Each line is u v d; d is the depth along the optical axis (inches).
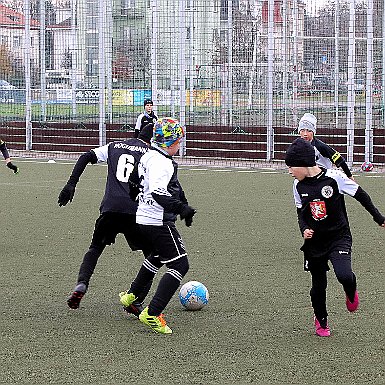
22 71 1274.6
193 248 485.1
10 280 401.1
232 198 714.8
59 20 1267.2
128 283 396.2
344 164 456.4
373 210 302.5
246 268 429.4
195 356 282.4
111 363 274.1
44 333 310.7
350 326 320.8
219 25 1243.2
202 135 1102.4
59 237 522.3
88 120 1242.6
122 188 341.4
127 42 1249.4
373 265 438.3
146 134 345.7
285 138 1061.8
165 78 1222.3
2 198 713.0
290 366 271.1
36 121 1220.5
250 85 1171.9
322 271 306.7
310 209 303.3
